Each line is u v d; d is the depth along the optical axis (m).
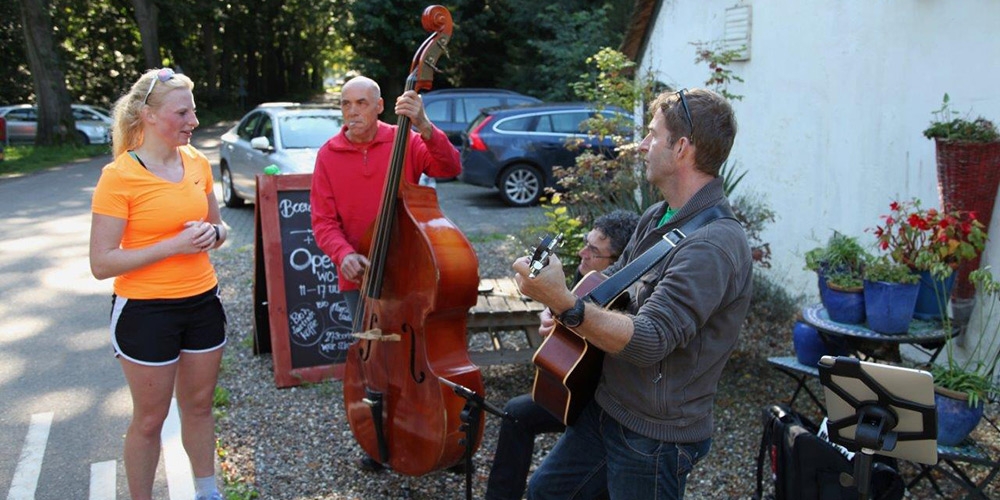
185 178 2.92
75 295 6.89
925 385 2.20
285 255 4.83
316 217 3.58
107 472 3.69
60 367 5.13
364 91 3.44
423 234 2.98
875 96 5.00
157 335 2.85
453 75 24.11
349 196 3.55
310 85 53.91
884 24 4.89
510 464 2.84
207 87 36.44
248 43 40.28
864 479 2.36
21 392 4.70
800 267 5.79
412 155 3.57
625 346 1.87
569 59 17.22
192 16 32.72
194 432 3.15
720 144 2.02
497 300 4.44
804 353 3.83
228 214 10.75
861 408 2.32
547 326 2.36
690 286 1.91
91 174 16.14
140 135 2.86
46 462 3.79
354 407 3.40
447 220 3.12
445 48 3.08
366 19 22.89
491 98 14.10
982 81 4.27
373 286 3.14
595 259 3.19
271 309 4.75
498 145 11.34
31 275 7.55
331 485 3.53
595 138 6.87
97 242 2.75
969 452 3.04
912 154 4.74
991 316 4.12
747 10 6.16
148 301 2.83
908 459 2.36
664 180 2.10
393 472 3.63
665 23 7.41
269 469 3.68
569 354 2.17
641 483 2.10
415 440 3.09
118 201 2.76
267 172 5.15
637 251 2.21
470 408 2.78
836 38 5.30
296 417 4.28
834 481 2.68
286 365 4.73
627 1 16.91
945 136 4.00
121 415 4.36
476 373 3.08
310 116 10.11
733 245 1.98
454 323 3.12
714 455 3.75
